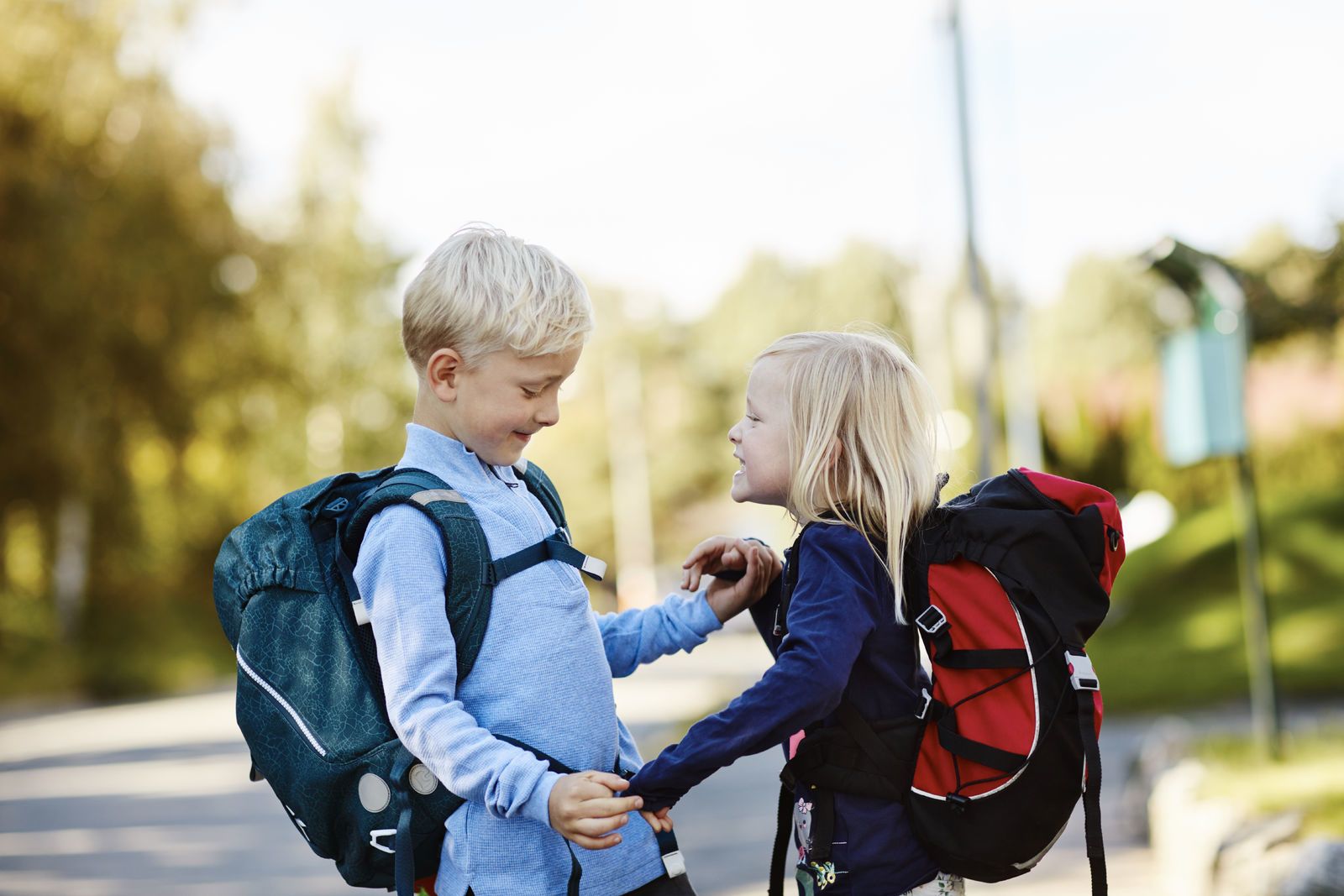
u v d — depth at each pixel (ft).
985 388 31.32
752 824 24.43
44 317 66.49
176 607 91.40
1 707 70.79
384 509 6.57
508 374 6.73
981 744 6.55
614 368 172.04
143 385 71.31
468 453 6.91
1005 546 6.77
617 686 61.77
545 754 6.49
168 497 83.10
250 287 76.38
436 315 6.78
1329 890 13.25
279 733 6.53
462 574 6.45
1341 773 18.57
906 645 6.79
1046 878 18.28
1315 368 47.29
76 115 66.95
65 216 66.49
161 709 63.98
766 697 6.48
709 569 8.14
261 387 78.43
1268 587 40.81
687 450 173.37
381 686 6.57
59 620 79.71
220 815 29.94
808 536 6.95
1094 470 58.85
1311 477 46.73
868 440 6.98
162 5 68.39
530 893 6.40
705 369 178.60
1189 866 16.57
